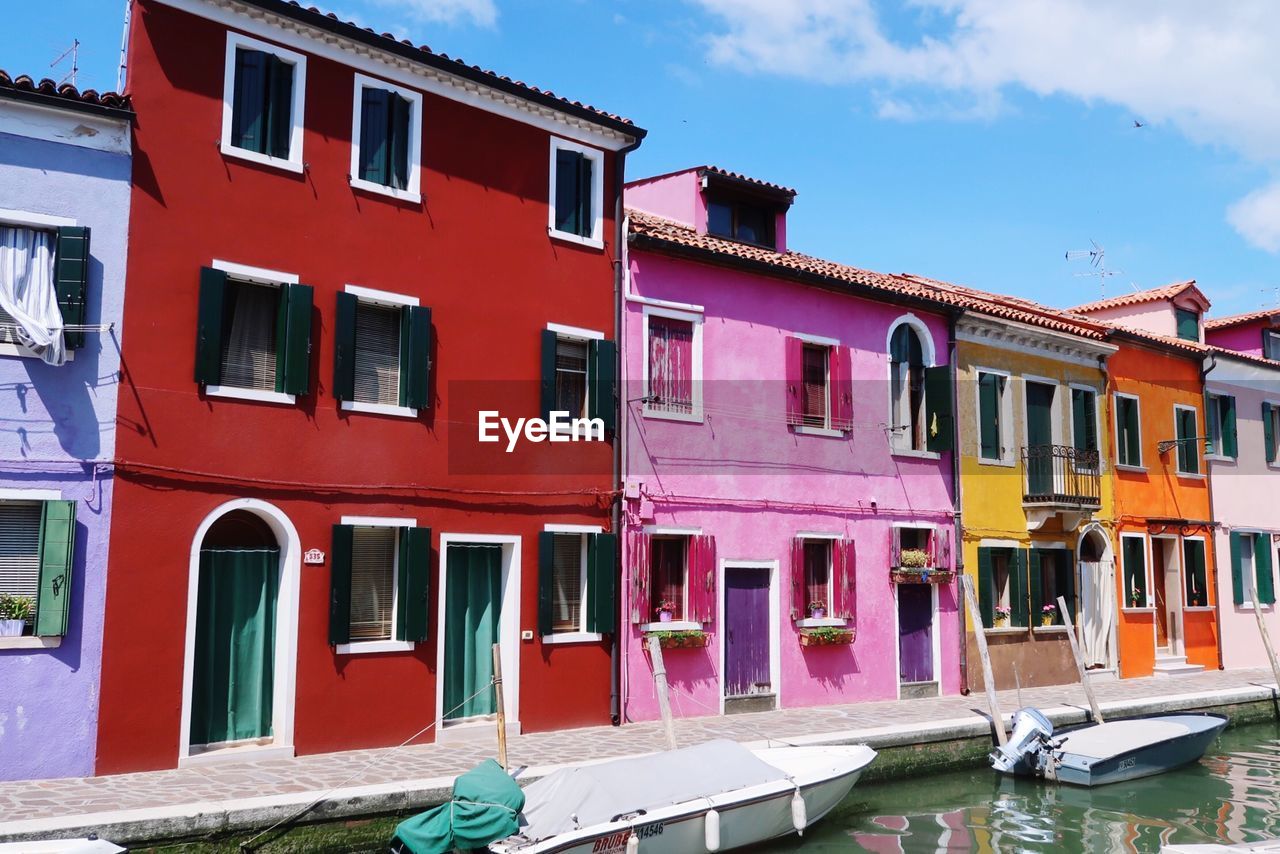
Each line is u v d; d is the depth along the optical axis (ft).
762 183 57.31
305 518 37.47
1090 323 70.33
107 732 32.96
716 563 49.08
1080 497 63.41
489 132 43.70
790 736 42.50
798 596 51.85
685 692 47.60
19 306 32.81
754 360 51.57
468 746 39.27
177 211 35.63
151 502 34.37
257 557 37.27
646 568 46.44
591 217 46.96
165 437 34.78
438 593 40.50
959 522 59.00
